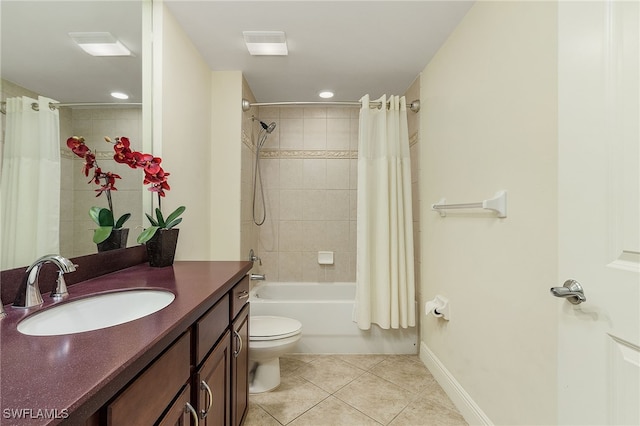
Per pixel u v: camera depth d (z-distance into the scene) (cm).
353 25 172
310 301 236
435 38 183
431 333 206
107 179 124
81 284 106
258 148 289
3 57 82
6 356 54
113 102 127
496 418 132
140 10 143
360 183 223
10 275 83
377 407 167
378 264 223
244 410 145
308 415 159
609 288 65
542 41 105
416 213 237
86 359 53
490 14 137
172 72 162
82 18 112
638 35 60
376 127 229
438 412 163
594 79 69
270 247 308
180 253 173
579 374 72
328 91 265
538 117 107
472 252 152
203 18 166
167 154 156
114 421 51
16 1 86
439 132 193
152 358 63
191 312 80
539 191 107
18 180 86
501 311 128
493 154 134
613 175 64
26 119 90
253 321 201
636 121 60
